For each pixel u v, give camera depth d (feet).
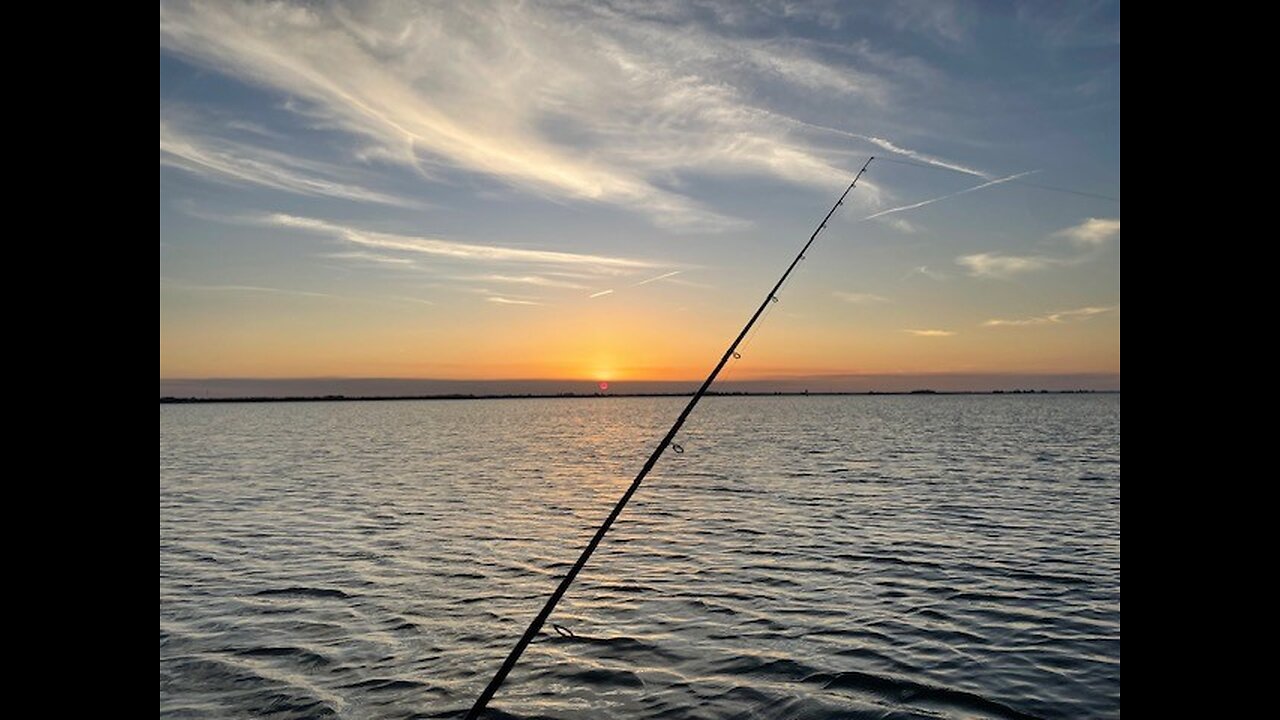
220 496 69.51
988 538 46.73
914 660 25.03
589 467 101.04
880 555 41.83
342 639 27.84
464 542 46.96
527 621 30.07
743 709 21.50
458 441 168.96
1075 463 98.63
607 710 21.62
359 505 63.57
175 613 31.17
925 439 154.61
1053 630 27.91
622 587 35.27
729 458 111.04
